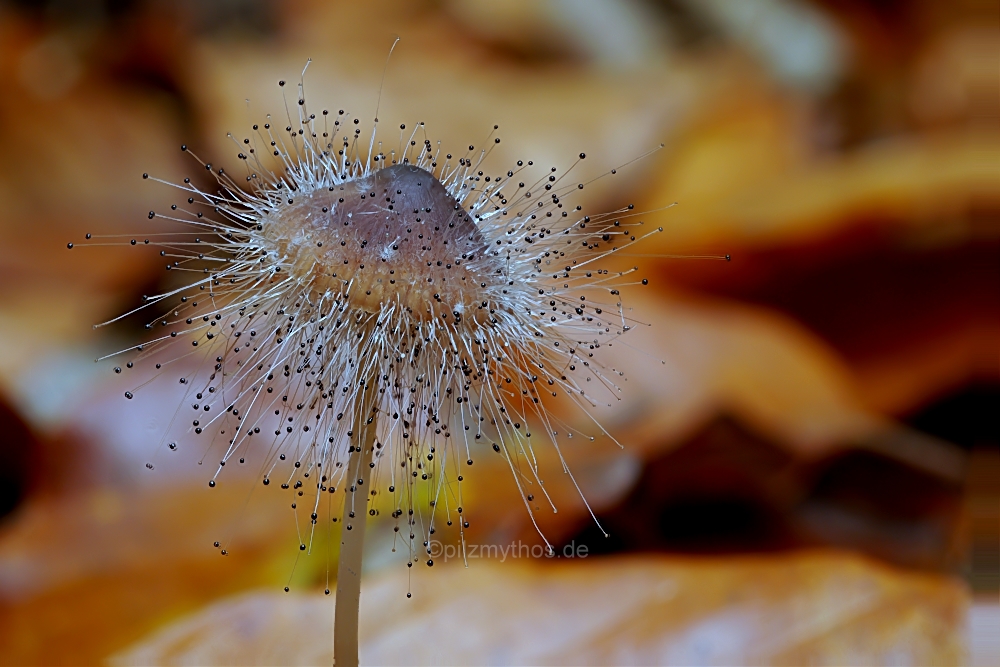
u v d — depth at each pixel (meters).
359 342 0.19
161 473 0.22
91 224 0.29
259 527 0.21
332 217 0.20
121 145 0.31
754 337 0.23
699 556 0.21
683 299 0.24
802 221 0.25
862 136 0.41
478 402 0.20
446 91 0.33
